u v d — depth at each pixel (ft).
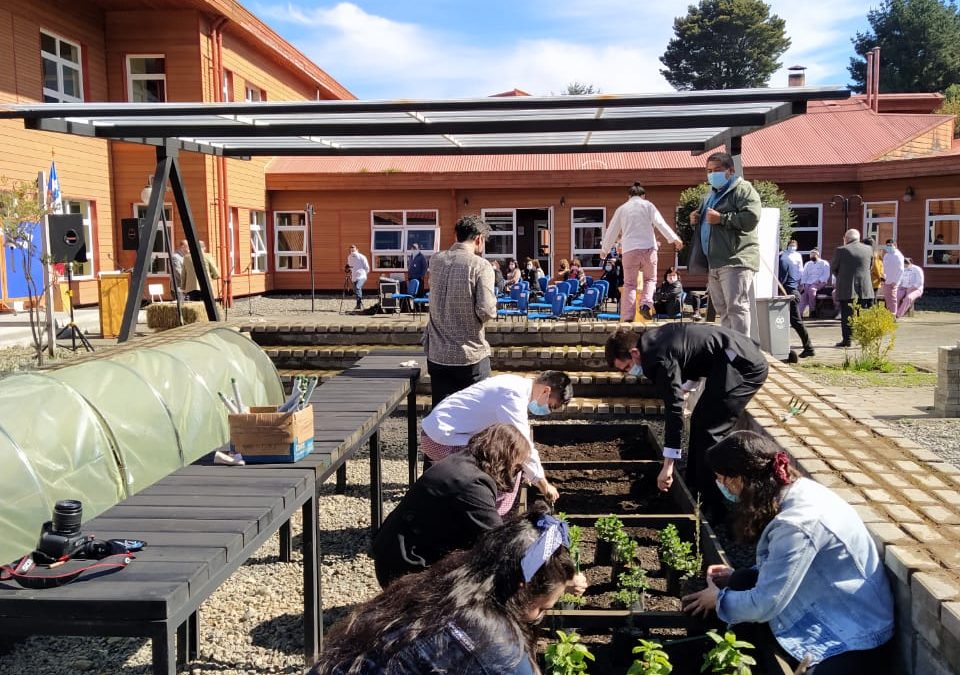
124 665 12.68
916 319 59.77
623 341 16.11
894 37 212.64
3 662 12.77
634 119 22.24
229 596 15.16
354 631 5.72
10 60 52.90
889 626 9.46
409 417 20.53
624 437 22.15
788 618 9.73
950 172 72.84
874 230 80.33
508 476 11.51
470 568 5.88
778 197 65.31
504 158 84.48
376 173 82.02
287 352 29.71
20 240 38.65
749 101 19.20
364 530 18.54
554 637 11.44
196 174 66.85
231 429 12.25
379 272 84.28
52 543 8.45
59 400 14.20
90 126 23.79
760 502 10.08
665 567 13.51
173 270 28.40
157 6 64.08
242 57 74.02
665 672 9.20
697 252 23.22
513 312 58.70
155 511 10.20
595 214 82.17
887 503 11.42
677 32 218.79
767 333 35.96
